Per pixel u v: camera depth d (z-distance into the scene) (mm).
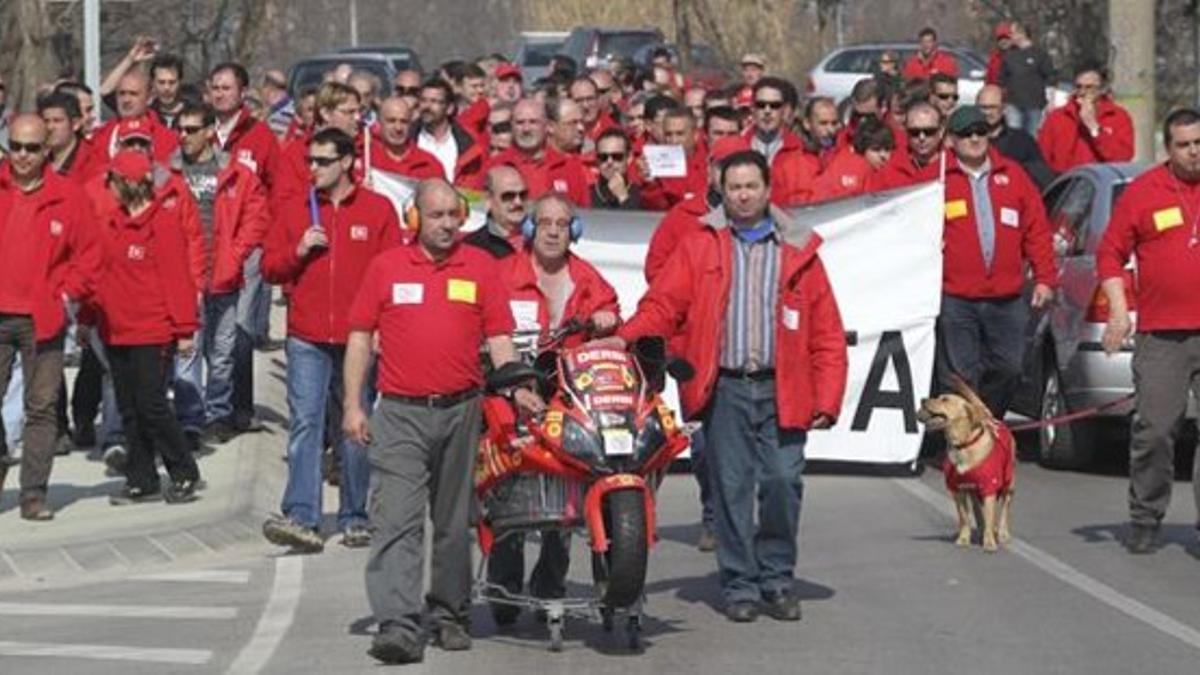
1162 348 19500
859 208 24328
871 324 24328
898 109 28906
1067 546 19906
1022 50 42812
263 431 26203
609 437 15172
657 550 19969
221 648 16172
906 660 15492
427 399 15633
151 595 18281
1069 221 24828
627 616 15930
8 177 20719
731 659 15555
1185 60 63969
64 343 21906
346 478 20172
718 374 16609
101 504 21891
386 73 55000
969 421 19641
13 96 46219
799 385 16578
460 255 15758
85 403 25203
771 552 16859
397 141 23906
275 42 88250
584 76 30750
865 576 18562
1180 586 18125
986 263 23750
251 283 25938
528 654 15789
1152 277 19484
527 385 15445
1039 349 24672
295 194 19906
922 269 24203
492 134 26672
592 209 24172
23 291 20719
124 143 22203
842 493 23172
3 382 20844
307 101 29203
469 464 15812
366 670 15328
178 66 26875
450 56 99312
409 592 15562
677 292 16484
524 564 17625
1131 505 19625
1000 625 16609
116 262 21516
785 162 24656
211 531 20641
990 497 19656
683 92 37844
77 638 16609
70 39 51781
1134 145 32906
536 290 17219
